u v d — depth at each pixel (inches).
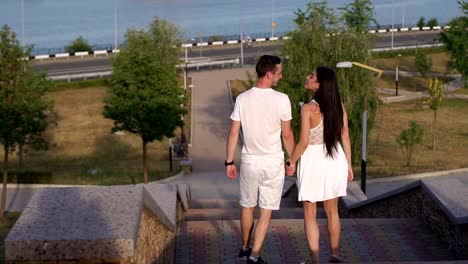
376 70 1069.1
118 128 1338.6
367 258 377.1
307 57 1310.3
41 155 1560.0
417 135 1347.2
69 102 2047.2
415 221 441.7
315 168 291.6
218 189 1232.2
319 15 1360.7
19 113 1130.7
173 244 368.2
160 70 1328.7
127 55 1326.3
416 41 3093.0
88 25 4554.6
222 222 437.7
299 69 1293.1
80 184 1266.0
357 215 624.7
